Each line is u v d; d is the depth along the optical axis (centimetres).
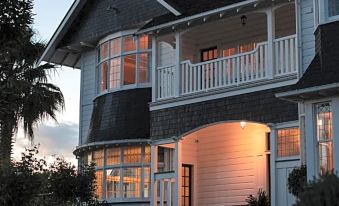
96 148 2134
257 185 1770
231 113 1612
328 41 1377
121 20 2158
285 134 1498
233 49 1898
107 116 2122
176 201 1717
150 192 1866
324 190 860
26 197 1516
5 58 1294
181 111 1739
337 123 1298
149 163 2012
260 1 1550
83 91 2386
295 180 1365
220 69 1659
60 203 1830
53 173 1880
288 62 1521
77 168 2172
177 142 1736
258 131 1798
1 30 1196
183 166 1902
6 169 1517
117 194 2059
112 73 2166
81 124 2370
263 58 1581
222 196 1848
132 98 2084
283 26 1784
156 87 1817
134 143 2028
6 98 1321
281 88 1515
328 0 1409
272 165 1495
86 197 1912
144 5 2089
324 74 1328
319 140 1336
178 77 1747
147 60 2089
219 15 1658
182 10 1761
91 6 2305
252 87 1578
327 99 1327
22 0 1210
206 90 1673
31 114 2384
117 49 2170
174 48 1884
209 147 1909
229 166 1852
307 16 1520
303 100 1366
